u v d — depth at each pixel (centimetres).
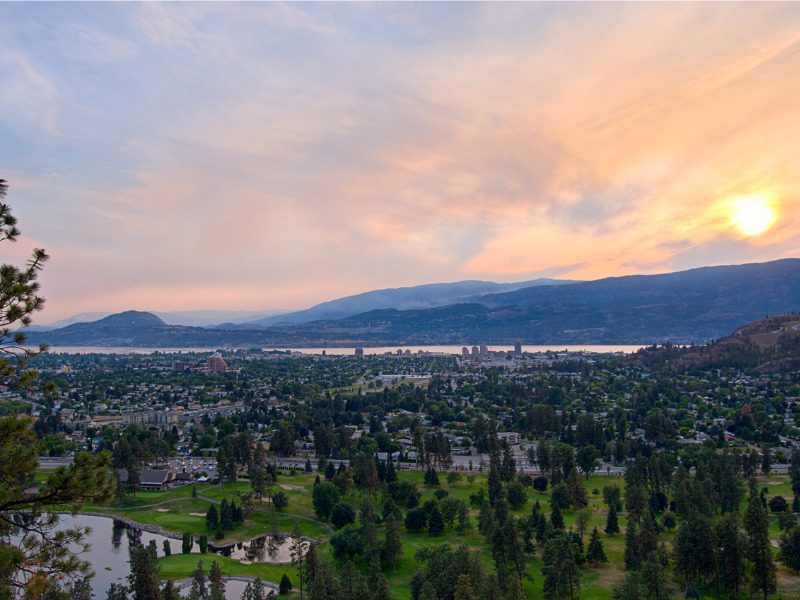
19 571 3731
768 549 11156
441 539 15525
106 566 14600
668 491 18475
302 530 17438
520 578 12306
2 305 3712
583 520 15125
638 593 10031
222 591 12044
